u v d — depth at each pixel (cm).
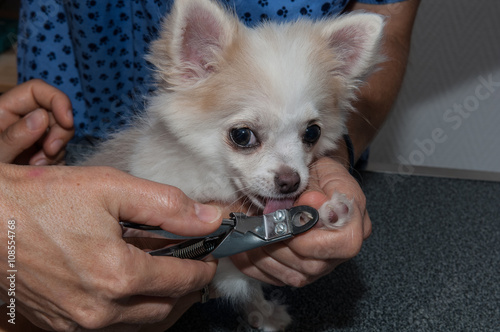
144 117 113
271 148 100
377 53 107
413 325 82
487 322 83
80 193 57
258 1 115
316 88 100
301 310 87
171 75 103
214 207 63
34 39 136
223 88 99
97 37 126
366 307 87
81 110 148
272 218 64
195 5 96
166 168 100
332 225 67
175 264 64
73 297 59
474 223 116
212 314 91
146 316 67
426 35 188
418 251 104
